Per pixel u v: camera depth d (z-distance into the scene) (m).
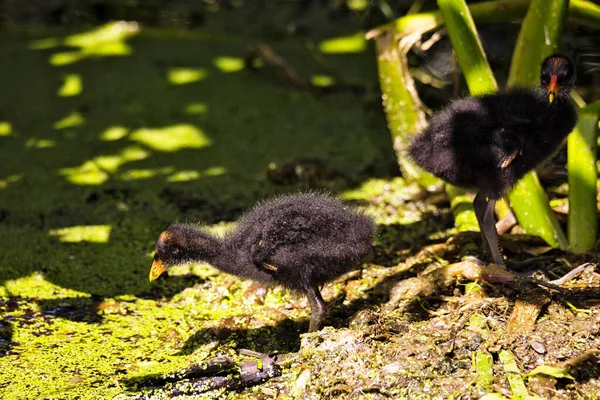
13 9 16.94
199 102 13.56
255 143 12.49
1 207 11.19
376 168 11.76
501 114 8.02
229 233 8.23
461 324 7.73
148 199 11.32
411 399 6.93
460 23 9.08
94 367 7.95
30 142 12.69
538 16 9.02
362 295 8.80
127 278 9.70
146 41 15.50
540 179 10.62
